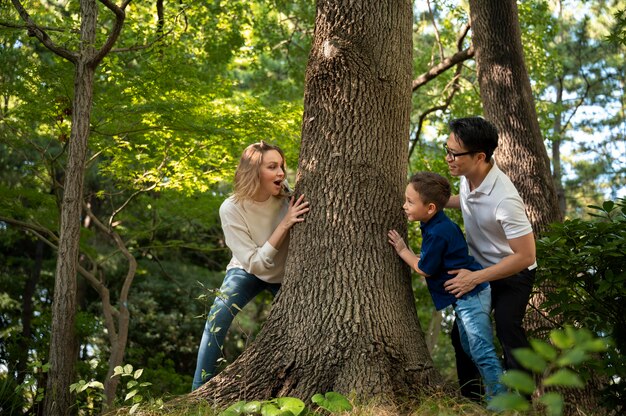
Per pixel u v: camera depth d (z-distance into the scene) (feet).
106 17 26.89
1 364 31.68
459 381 12.10
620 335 12.26
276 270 12.62
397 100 11.83
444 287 11.06
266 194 12.48
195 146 25.75
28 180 32.99
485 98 19.48
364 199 11.32
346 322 10.74
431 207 10.98
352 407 9.66
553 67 39.27
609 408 12.28
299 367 10.64
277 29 37.83
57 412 15.48
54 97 23.04
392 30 11.89
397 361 10.66
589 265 12.39
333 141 11.53
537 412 9.53
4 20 21.36
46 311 36.40
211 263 57.77
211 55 31.24
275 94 39.17
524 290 11.31
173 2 25.73
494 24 19.47
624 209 12.35
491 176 11.11
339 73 11.66
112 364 26.05
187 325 52.49
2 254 48.91
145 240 51.01
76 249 16.51
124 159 25.93
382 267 11.14
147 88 23.17
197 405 10.55
